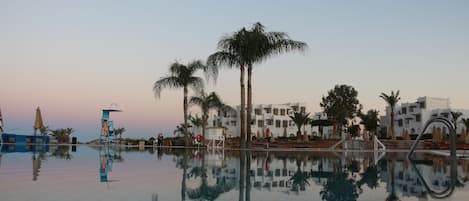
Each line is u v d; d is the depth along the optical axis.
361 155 19.38
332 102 62.81
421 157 16.89
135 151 21.25
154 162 11.22
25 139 31.95
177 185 5.73
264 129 68.50
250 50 24.42
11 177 6.30
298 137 49.00
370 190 5.49
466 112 62.56
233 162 11.96
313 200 4.62
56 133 42.97
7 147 21.97
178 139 42.72
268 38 25.16
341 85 63.72
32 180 5.93
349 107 61.97
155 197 4.57
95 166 8.99
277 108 72.81
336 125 62.88
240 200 4.57
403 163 12.18
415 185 6.06
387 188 5.71
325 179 6.99
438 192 5.28
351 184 6.20
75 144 37.12
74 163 9.90
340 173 8.29
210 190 5.34
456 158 14.74
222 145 36.09
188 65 33.56
